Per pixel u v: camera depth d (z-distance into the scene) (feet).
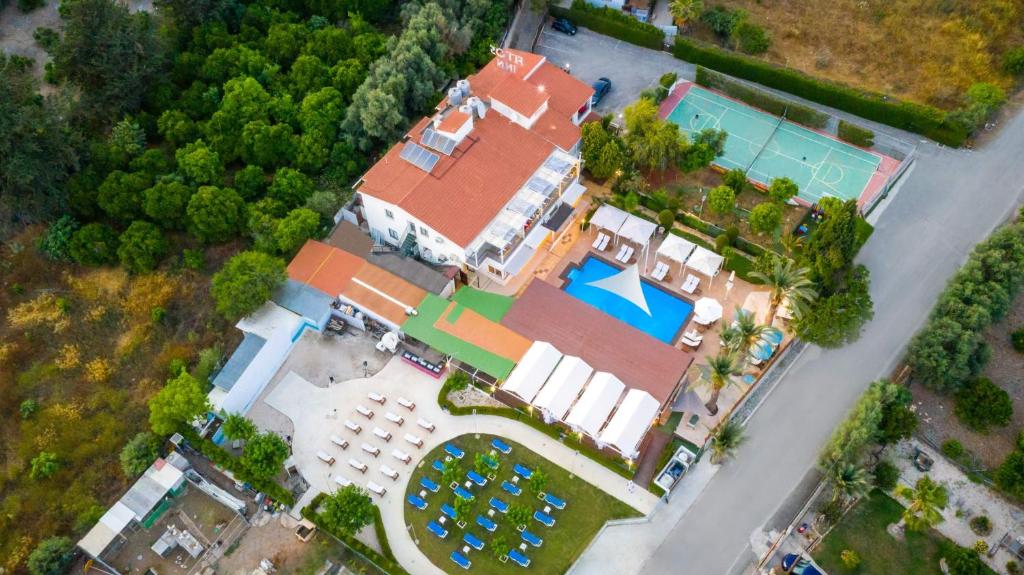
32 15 409.90
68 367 304.50
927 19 420.77
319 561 264.31
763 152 378.12
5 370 302.86
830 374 305.53
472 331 305.53
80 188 327.67
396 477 282.36
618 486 277.64
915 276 332.39
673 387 288.51
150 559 268.00
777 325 317.63
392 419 293.64
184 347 308.60
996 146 376.07
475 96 353.72
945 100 385.91
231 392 291.58
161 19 392.06
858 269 315.78
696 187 364.99
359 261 328.08
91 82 353.10
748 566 260.62
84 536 266.16
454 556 263.70
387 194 321.93
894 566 259.60
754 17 431.43
